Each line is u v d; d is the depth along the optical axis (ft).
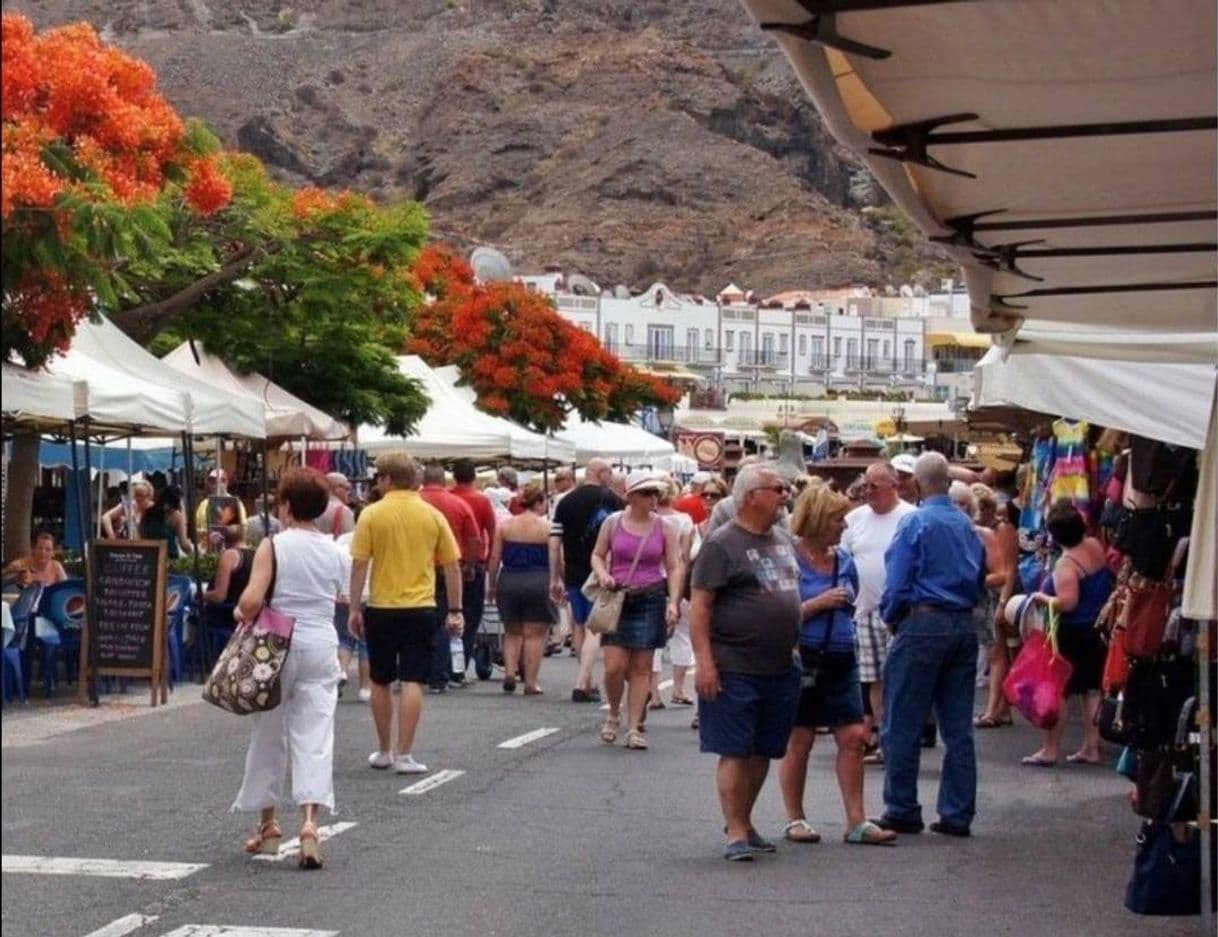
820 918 27.30
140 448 96.78
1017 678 43.65
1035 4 17.46
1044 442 60.75
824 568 34.09
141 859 31.24
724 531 31.83
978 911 27.89
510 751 46.01
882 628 44.04
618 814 36.73
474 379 155.94
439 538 42.09
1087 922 27.14
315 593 30.86
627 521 47.47
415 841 33.40
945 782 34.94
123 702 54.24
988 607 52.70
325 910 27.45
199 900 28.09
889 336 465.47
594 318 416.67
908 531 34.68
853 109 21.95
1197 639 27.91
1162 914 27.37
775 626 31.68
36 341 42.24
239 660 30.22
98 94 43.86
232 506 71.46
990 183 25.14
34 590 54.19
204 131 50.42
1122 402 42.86
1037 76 20.03
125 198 43.86
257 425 63.98
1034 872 31.14
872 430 213.05
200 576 63.31
